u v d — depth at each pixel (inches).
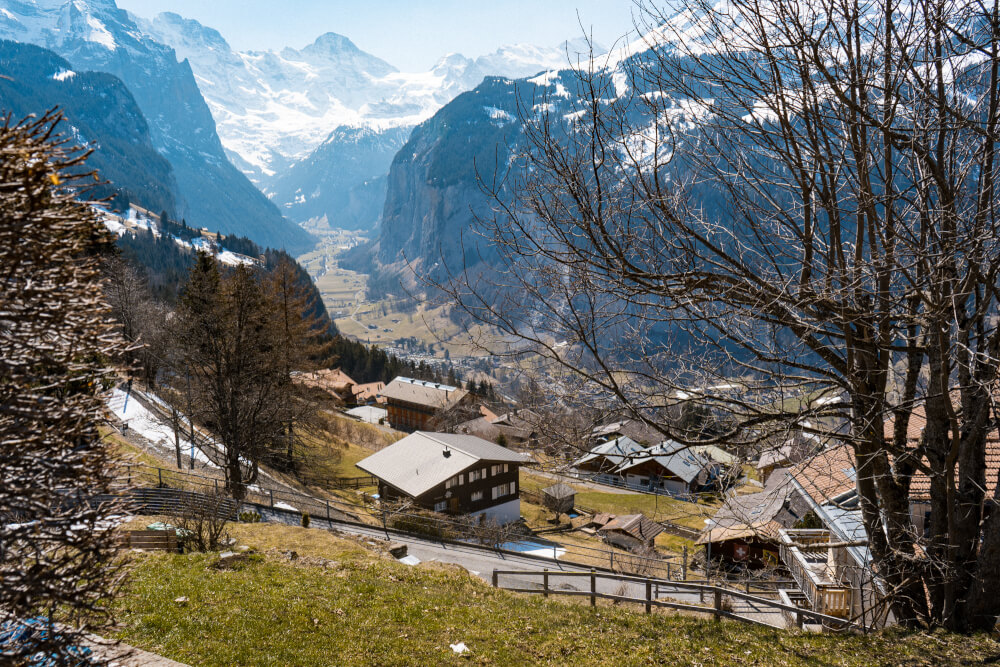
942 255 345.1
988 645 394.3
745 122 354.0
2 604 211.5
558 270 351.9
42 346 209.5
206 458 1601.9
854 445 431.2
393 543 1121.4
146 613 465.4
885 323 395.5
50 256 213.9
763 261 374.6
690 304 356.2
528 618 538.9
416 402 3518.7
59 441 222.2
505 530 1507.1
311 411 1620.3
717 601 567.5
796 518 1129.4
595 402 388.5
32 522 216.7
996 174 340.5
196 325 1352.1
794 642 468.4
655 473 2504.9
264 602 518.3
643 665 435.8
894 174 376.8
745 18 337.4
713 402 393.4
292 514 1262.3
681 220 358.6
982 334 405.1
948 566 413.4
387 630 489.1
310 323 1884.8
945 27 312.3
